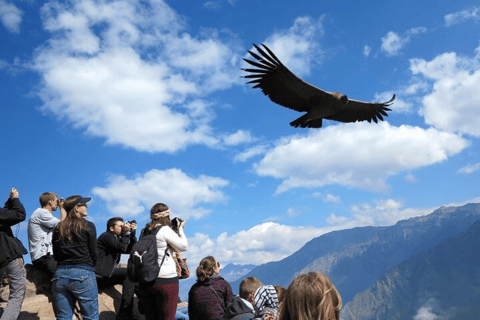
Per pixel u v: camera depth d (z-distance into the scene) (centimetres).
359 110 1130
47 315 910
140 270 709
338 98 1036
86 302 749
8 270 798
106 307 984
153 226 764
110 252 955
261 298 402
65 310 750
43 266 943
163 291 721
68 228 749
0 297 925
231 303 607
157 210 775
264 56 963
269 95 1008
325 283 296
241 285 641
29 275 975
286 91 1019
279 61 968
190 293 829
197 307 809
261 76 991
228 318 593
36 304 915
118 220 961
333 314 287
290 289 302
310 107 1052
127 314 942
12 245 802
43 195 970
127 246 952
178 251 762
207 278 827
